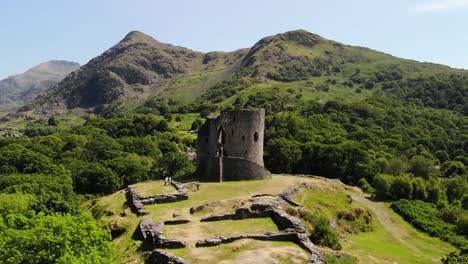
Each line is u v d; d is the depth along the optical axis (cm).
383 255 5316
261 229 4622
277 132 12262
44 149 12419
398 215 7562
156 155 12912
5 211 5491
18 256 3156
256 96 19888
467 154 13800
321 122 14088
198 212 5341
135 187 6819
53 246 3256
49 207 6372
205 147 7688
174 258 3772
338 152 9838
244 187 6475
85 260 3139
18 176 8419
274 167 10069
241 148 7300
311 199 6469
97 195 8856
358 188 9150
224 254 3941
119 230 5047
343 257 4694
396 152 12762
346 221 6334
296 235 4341
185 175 7988
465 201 8938
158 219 5053
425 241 6450
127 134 16188
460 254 4712
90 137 14525
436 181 10212
